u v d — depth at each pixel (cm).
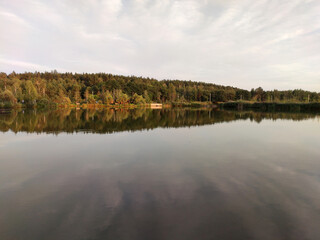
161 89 12506
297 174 783
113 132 1770
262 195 612
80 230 454
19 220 494
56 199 596
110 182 716
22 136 1573
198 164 908
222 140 1443
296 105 6203
